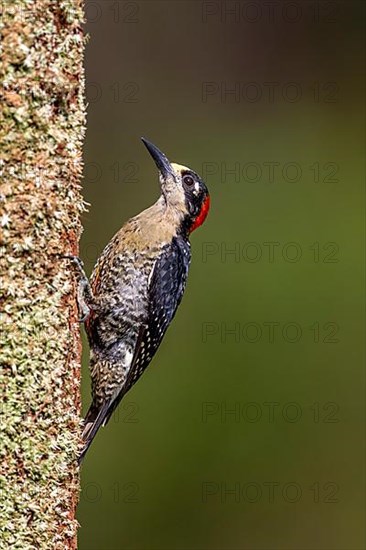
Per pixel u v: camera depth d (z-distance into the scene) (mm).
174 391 15617
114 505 14875
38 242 6473
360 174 18406
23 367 6418
